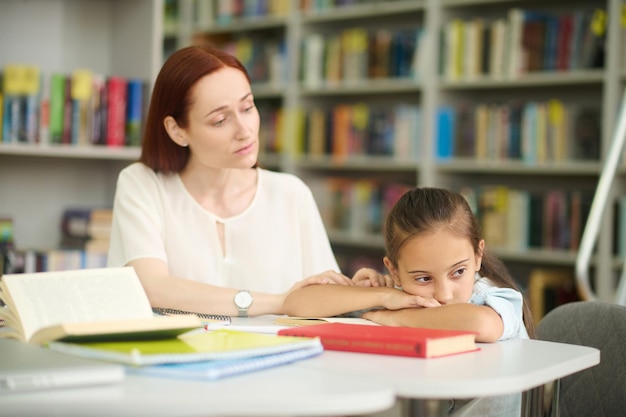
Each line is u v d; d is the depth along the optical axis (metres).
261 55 5.00
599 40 3.79
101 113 3.17
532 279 3.95
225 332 1.38
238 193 2.12
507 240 4.09
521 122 4.04
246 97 1.89
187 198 2.07
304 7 4.81
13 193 3.23
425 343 1.27
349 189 4.68
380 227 4.54
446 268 1.54
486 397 1.49
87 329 1.20
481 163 4.15
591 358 1.36
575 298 3.91
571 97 4.17
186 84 1.89
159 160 2.05
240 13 5.06
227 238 2.09
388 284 1.81
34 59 3.29
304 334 1.37
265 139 4.99
